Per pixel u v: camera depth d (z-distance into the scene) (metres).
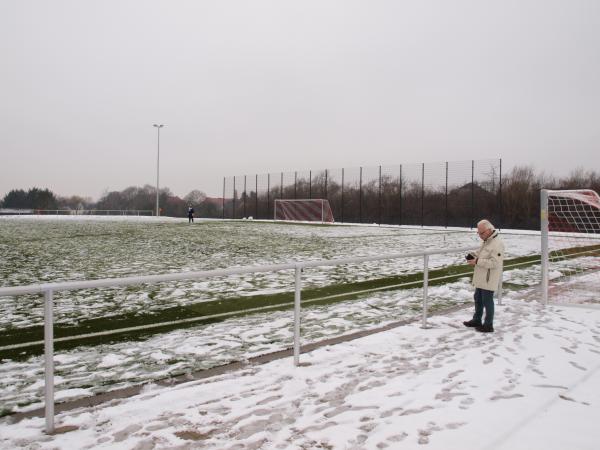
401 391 4.18
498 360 5.10
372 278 11.05
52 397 3.39
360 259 5.72
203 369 4.93
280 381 4.43
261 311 7.62
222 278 10.58
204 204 60.94
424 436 3.33
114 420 3.59
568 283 10.50
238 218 52.34
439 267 13.20
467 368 4.82
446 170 35.88
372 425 3.50
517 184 37.53
